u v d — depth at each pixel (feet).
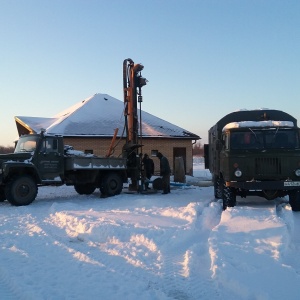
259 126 35.04
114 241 23.65
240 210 29.76
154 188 53.26
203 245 21.74
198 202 37.78
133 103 52.37
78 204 40.11
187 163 88.38
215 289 15.40
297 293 14.43
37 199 47.24
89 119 84.89
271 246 20.51
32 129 79.97
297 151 33.24
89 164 46.26
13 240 24.18
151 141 85.46
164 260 19.43
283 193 34.68
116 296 14.56
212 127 46.39
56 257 20.24
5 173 40.52
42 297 14.40
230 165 33.68
